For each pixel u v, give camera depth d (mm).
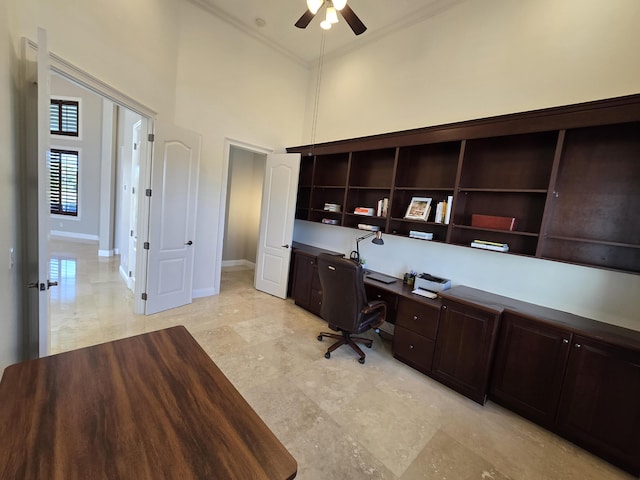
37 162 1811
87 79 2246
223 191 4219
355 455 1741
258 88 4293
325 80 4516
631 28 2115
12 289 1731
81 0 2141
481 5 2850
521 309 2311
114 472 756
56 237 7379
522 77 2609
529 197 2520
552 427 2062
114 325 3088
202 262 4160
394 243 3533
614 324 2158
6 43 1545
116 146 5914
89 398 1005
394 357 2951
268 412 2033
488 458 1806
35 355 1965
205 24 3660
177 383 1132
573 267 2326
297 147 4488
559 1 2408
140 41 2850
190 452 838
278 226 4426
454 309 2469
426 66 3283
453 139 2746
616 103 1915
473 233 2852
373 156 3736
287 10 3555
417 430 1992
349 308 2684
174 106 3473
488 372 2297
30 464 751
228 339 3020
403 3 3168
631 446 1752
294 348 2961
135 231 3877
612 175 2139
